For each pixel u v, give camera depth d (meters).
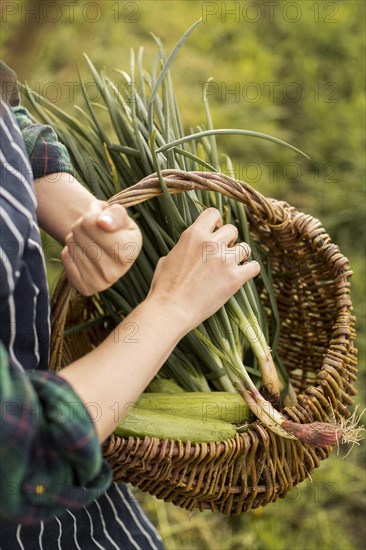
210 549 1.60
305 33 2.80
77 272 0.76
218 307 0.83
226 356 1.00
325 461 1.76
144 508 1.65
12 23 1.69
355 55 2.71
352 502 1.72
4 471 0.60
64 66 2.17
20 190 0.74
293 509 1.68
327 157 2.42
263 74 2.63
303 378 1.18
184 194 1.02
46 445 0.63
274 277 1.16
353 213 2.23
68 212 0.84
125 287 1.10
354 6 2.89
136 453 0.85
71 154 1.11
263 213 0.99
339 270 1.04
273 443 0.91
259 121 2.49
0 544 0.86
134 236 0.75
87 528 1.00
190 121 2.42
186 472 0.89
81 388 0.71
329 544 1.63
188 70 2.58
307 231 1.05
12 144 0.76
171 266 0.83
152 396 0.98
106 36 2.51
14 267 0.72
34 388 0.64
